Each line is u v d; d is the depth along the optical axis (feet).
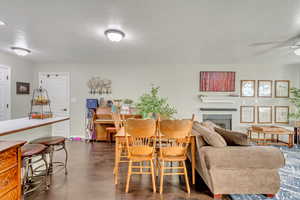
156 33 7.78
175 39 8.55
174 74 14.64
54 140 6.68
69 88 14.66
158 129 6.21
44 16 6.19
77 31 7.57
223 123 14.48
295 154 10.45
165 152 6.27
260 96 14.34
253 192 5.69
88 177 7.30
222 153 5.57
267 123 14.32
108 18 6.34
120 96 14.67
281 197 5.81
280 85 14.32
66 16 6.19
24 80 13.52
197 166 6.93
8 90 12.09
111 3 5.32
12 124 6.06
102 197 5.86
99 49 10.39
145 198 5.83
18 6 5.49
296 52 9.25
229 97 14.26
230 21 6.53
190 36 8.13
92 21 6.59
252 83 14.37
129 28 7.23
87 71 14.69
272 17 6.17
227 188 5.65
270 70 14.35
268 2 5.22
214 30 7.41
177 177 7.40
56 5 5.44
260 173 5.67
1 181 3.78
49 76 14.66
